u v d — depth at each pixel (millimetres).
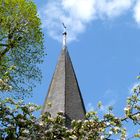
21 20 26484
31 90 25172
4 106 11078
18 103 11328
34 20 26750
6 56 25625
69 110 25562
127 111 12391
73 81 28516
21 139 10531
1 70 24109
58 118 11391
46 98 27406
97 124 11930
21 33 26391
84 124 11711
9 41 26016
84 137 11547
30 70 25719
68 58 30531
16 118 10914
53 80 28734
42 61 26750
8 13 26156
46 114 11469
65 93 26875
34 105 11359
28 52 26281
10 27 26188
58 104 25984
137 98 12609
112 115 12164
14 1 26109
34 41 26656
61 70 29234
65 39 31672
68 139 11078
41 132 10977
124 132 12250
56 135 11102
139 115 12344
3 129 10578
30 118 11125
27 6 26531
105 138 11852
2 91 11547
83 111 26344
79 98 27219
